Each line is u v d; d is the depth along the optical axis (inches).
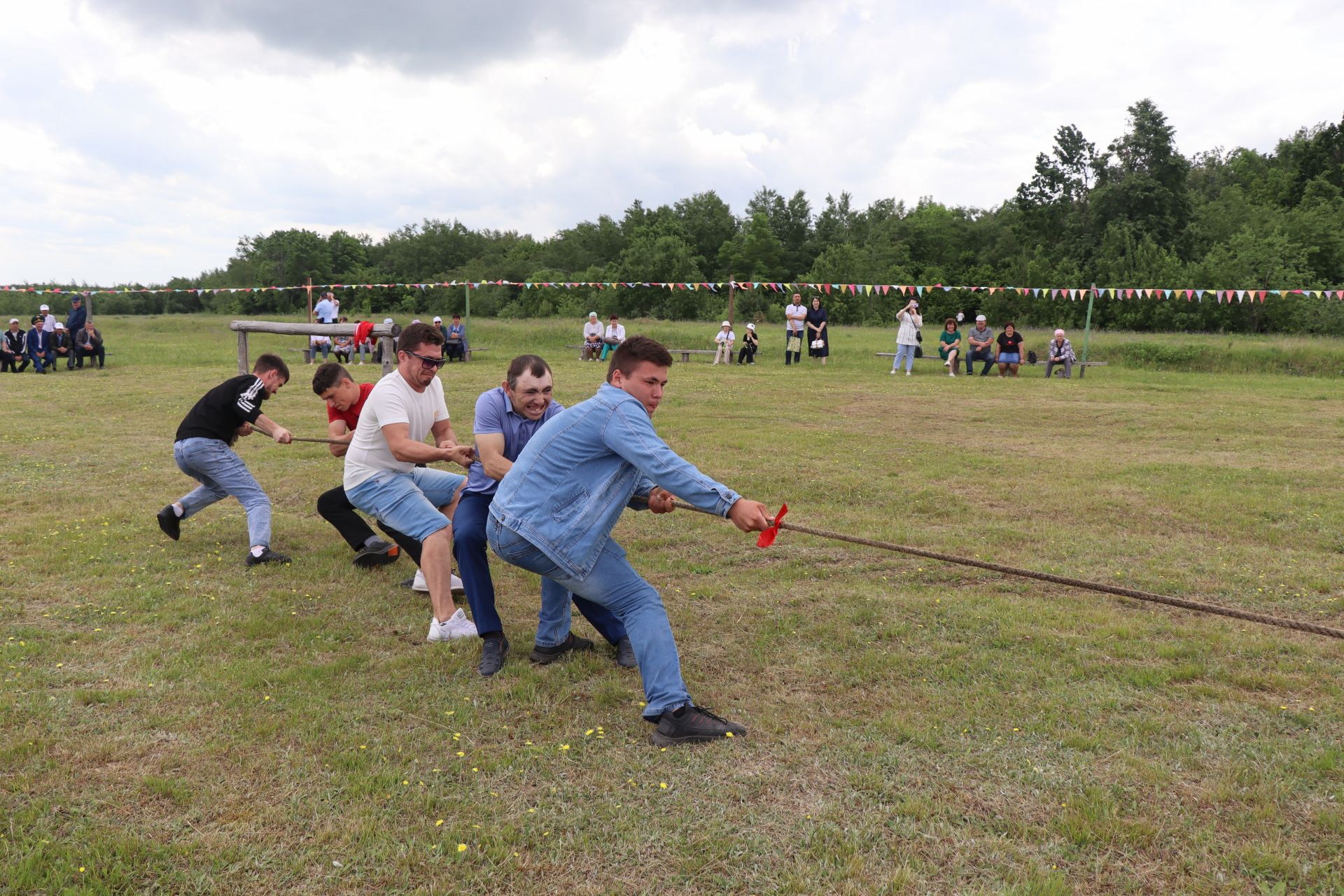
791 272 3102.9
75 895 98.1
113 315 2060.8
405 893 100.6
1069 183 2554.1
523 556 141.9
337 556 233.1
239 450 375.9
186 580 210.8
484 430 168.6
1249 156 3260.3
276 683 154.3
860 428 434.6
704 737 135.1
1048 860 107.7
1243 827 113.9
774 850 109.3
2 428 426.3
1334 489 303.1
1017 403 532.7
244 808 115.8
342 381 219.1
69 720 138.9
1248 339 975.6
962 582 213.2
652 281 2326.5
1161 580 213.2
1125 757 130.6
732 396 553.0
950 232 3009.4
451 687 154.6
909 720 142.4
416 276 3371.1
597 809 117.6
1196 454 371.6
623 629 167.8
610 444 136.7
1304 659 166.1
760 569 222.4
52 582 207.5
